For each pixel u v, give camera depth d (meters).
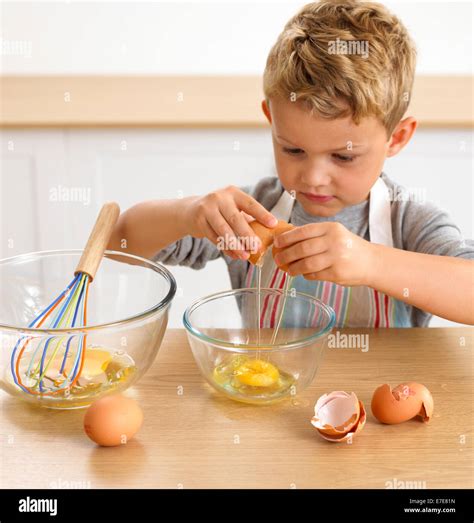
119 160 2.00
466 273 1.00
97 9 2.42
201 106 2.10
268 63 1.08
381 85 0.98
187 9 2.42
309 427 0.82
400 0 2.40
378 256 0.97
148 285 1.00
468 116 1.95
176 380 0.93
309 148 1.01
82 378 0.85
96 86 2.34
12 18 2.43
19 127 1.95
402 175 1.99
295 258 0.92
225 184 2.02
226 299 0.98
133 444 0.80
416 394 0.82
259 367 0.86
